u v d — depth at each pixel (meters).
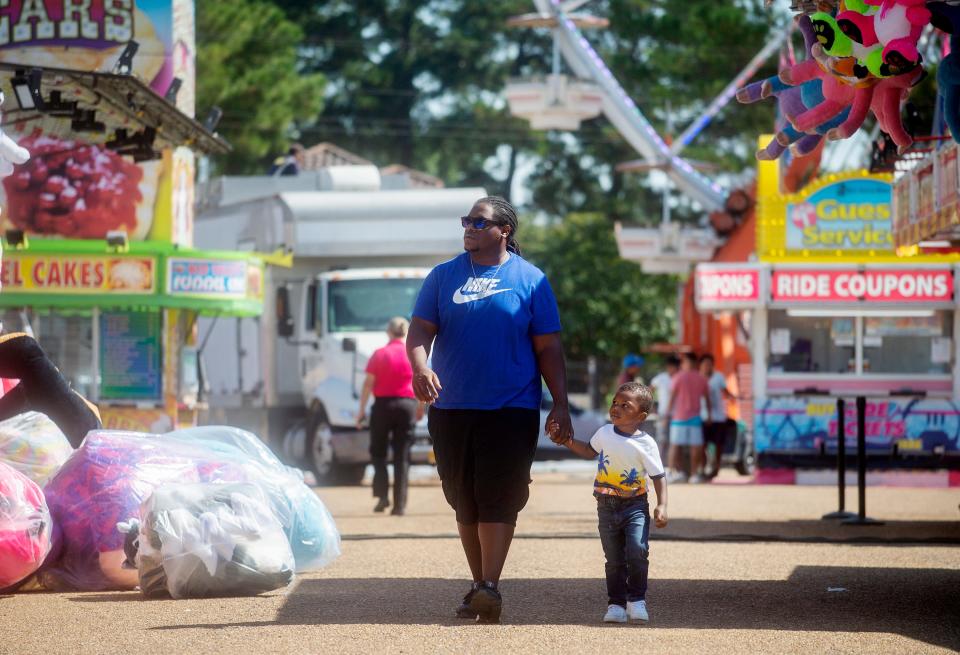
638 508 15.55
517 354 15.73
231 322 47.22
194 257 37.66
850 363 43.34
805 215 43.12
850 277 42.66
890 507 33.69
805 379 43.41
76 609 16.55
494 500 15.48
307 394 44.84
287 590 18.14
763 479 43.59
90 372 37.84
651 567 20.69
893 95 17.84
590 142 116.94
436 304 16.05
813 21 17.19
